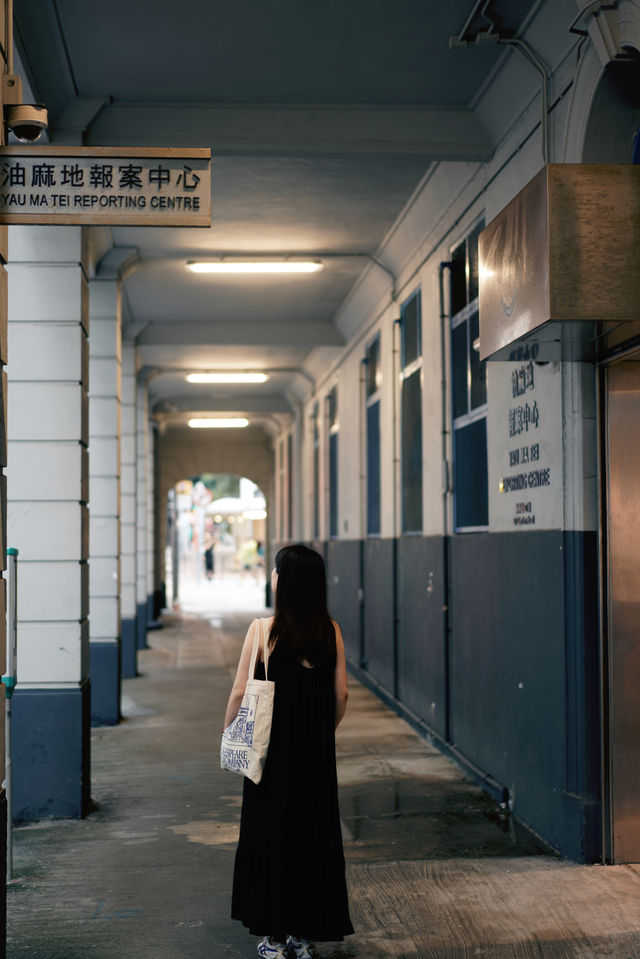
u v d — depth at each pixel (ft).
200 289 43.04
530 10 19.26
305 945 13.78
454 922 15.47
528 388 21.17
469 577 26.32
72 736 22.63
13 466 23.50
